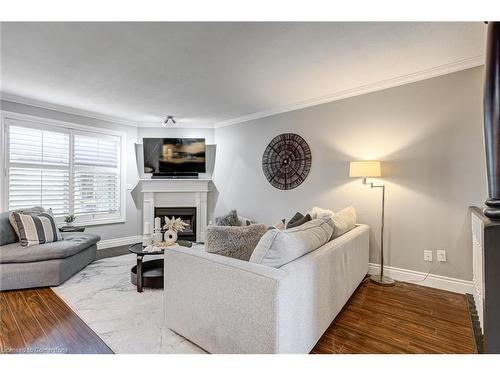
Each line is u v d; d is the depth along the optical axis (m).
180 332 1.91
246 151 4.86
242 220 4.36
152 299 2.58
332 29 2.13
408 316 2.27
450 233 2.80
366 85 3.29
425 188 2.95
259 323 1.42
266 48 2.43
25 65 2.79
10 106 3.79
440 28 2.12
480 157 2.64
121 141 5.10
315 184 3.88
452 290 2.79
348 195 3.54
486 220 0.92
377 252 3.29
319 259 1.81
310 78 3.10
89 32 2.17
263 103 4.05
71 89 3.50
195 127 5.49
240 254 1.89
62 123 4.30
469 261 2.70
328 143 3.73
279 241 1.61
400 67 2.80
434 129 2.88
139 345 1.84
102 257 4.12
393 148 3.16
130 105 4.18
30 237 3.10
